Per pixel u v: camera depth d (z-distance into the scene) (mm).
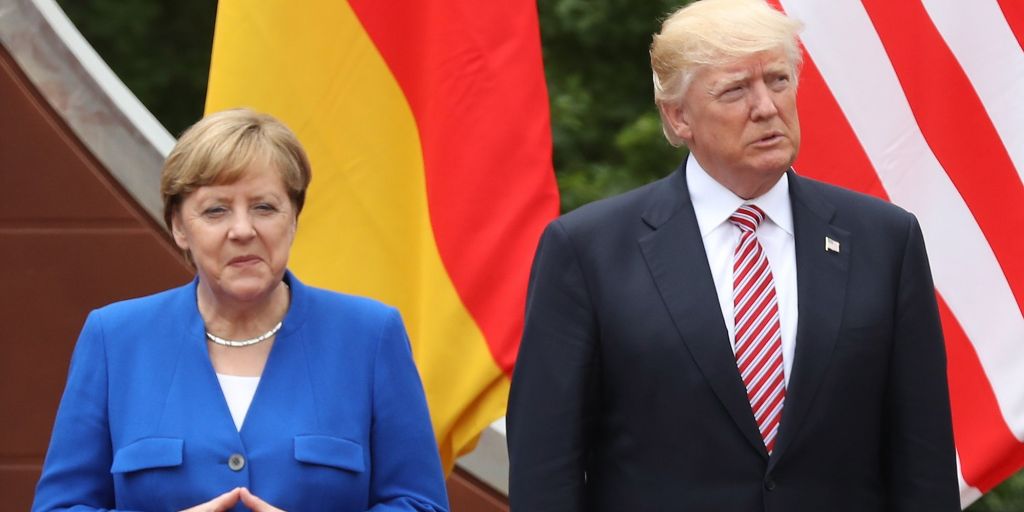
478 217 15180
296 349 11531
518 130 15180
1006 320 15531
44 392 17250
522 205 15172
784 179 12188
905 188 15570
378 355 11664
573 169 33500
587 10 33750
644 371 11742
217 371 11523
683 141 12234
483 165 15172
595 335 11992
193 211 11039
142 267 17203
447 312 15172
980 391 15547
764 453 11531
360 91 15367
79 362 11617
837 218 12070
